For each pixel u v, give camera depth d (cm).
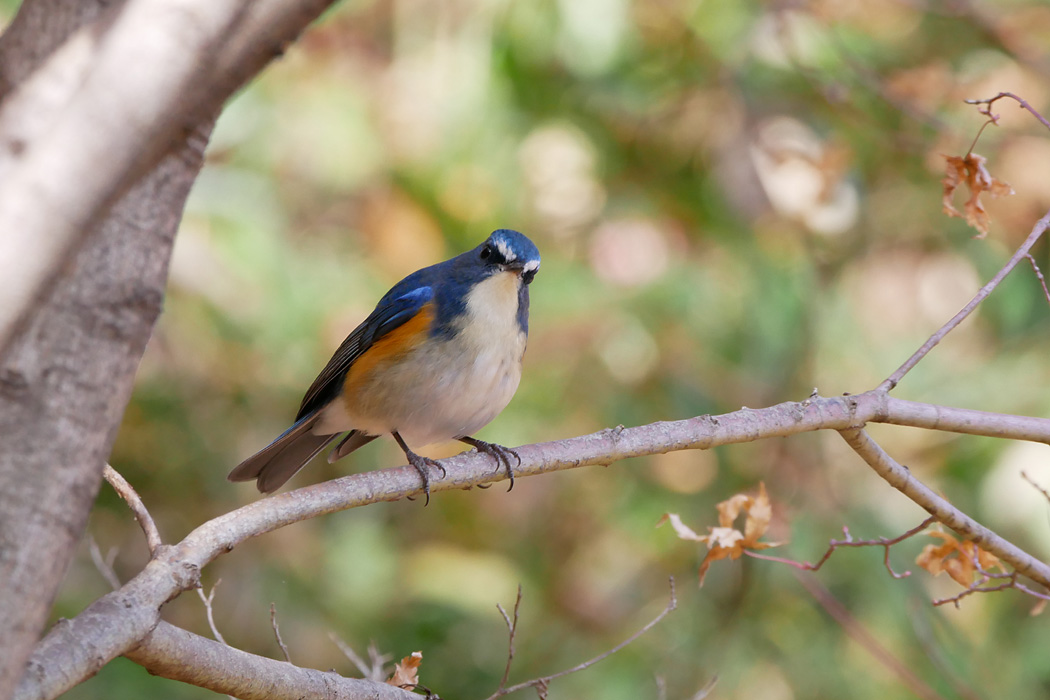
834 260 1323
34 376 284
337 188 1230
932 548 624
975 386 1242
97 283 291
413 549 1260
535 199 1262
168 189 304
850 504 1230
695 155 1306
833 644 1164
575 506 1304
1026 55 1226
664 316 1206
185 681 431
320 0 242
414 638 1197
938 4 1252
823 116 1270
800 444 1267
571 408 1217
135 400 1205
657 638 1211
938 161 1173
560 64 1213
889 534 1178
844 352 1291
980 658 1147
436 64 1223
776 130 1280
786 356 1227
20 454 282
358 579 1174
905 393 1279
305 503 514
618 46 1180
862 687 1147
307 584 1183
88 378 289
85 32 262
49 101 258
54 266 236
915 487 598
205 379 1220
